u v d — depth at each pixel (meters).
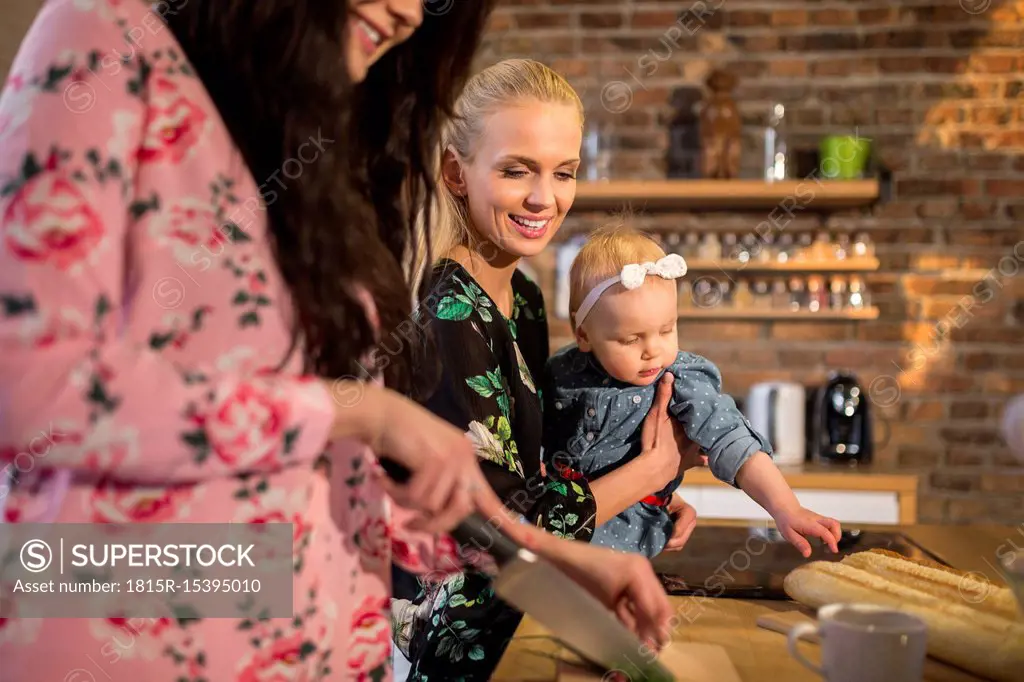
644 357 1.27
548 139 1.10
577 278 1.35
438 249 1.16
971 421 3.21
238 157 0.71
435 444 0.66
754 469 1.23
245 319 0.68
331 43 0.73
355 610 0.77
